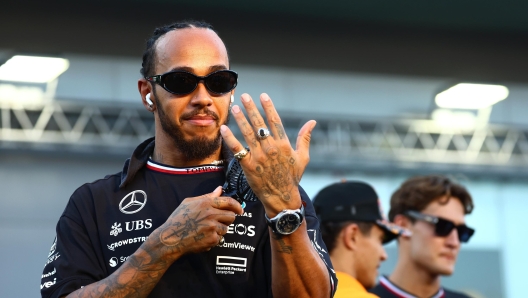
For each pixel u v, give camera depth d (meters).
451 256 6.55
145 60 3.64
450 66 16.86
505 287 24.23
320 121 22.98
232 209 3.19
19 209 21.72
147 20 14.84
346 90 23.50
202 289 3.36
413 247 6.63
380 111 24.09
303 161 3.15
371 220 5.39
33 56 15.25
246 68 16.00
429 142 23.42
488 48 17.12
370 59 16.36
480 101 22.09
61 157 22.34
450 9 15.41
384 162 23.02
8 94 20.31
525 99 24.08
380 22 16.00
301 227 3.14
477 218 24.55
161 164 3.62
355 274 5.39
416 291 6.63
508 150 23.91
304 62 15.95
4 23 14.17
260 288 3.40
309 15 15.55
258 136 3.08
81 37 14.56
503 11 15.62
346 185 5.55
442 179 6.68
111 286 3.14
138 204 3.54
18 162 21.91
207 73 3.43
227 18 15.30
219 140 3.54
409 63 16.61
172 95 3.41
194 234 3.12
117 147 21.30
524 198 24.89
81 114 21.09
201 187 3.55
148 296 3.36
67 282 3.37
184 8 14.92
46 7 14.36
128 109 21.38
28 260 21.58
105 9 14.63
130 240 3.45
